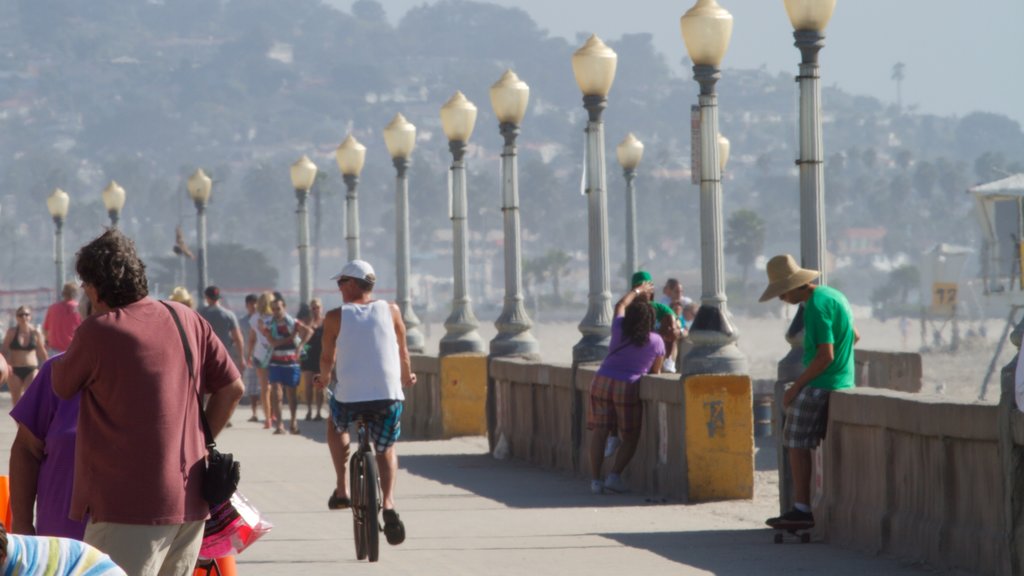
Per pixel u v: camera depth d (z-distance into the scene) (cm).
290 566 3300
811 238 3853
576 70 5591
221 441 7262
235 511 2153
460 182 7106
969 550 2973
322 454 6456
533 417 5934
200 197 11056
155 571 1962
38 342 7500
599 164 5588
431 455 6319
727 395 4506
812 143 3856
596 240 5588
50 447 2084
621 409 4847
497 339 6306
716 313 4528
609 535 3809
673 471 4631
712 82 4481
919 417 3164
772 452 6225
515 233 6303
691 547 3562
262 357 8088
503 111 6306
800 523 3619
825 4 3859
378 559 3375
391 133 7919
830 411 3594
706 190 4512
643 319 4844
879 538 3341
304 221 9756
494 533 3875
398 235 8012
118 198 11088
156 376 1955
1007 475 2817
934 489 3142
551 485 5131
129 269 1988
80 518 1958
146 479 1939
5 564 1548
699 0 4488
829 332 3559
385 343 3509
